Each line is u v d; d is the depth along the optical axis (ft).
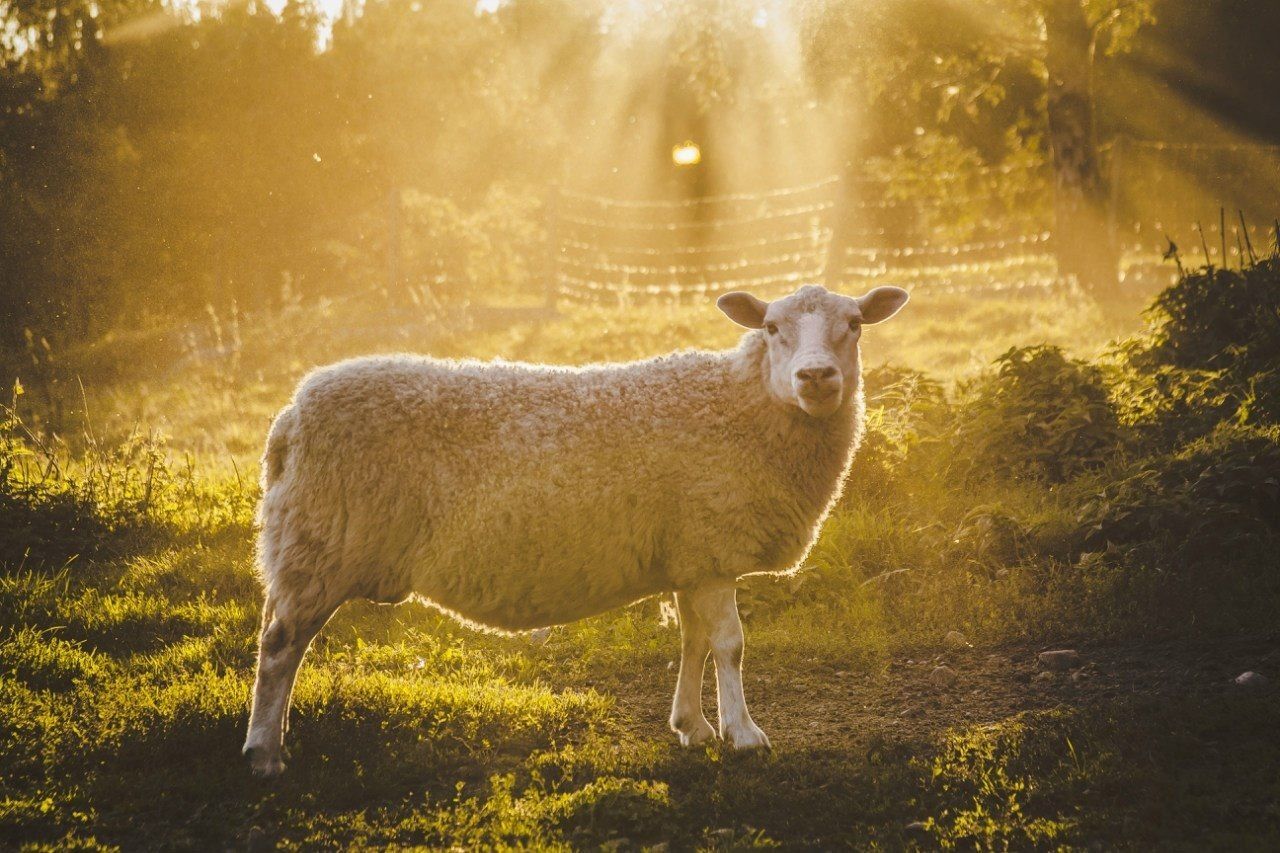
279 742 15.61
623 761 16.16
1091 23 59.26
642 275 87.40
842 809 14.37
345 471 15.58
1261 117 78.74
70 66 73.20
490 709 18.01
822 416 16.07
